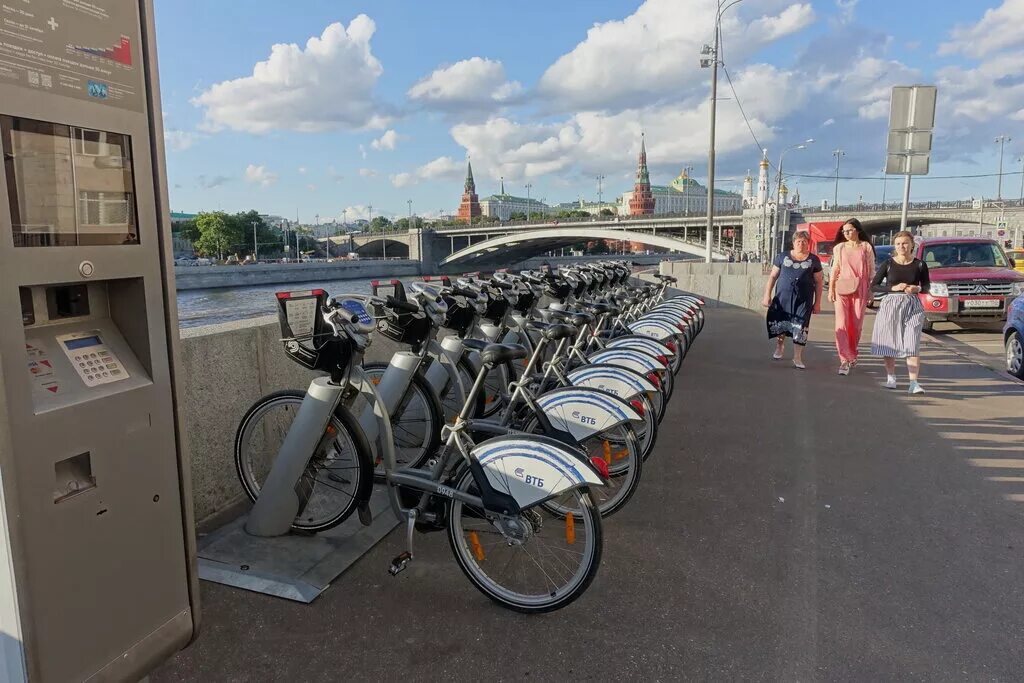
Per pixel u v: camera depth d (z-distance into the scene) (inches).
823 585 119.3
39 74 65.7
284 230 4463.6
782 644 102.0
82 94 70.1
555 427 139.2
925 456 189.3
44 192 66.8
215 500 141.5
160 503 81.7
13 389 63.9
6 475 63.5
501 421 144.8
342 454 130.0
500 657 98.0
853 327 300.0
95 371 74.5
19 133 64.2
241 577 116.6
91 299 77.8
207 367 138.1
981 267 467.8
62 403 69.4
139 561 79.1
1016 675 95.1
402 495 123.1
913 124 368.8
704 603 113.1
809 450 194.7
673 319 258.7
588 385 162.7
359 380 125.2
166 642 83.4
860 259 294.7
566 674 94.5
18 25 63.6
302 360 122.2
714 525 143.6
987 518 147.6
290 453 126.7
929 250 498.9
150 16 78.5
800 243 313.9
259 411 136.7
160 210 80.5
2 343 62.9
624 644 101.6
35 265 65.8
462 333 180.1
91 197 71.9
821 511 151.3
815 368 321.1
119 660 76.9
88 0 70.4
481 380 126.6
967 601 114.3
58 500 69.0
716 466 180.5
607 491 150.7
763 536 138.6
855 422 224.4
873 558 129.4
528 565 121.5
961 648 101.3
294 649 99.3
